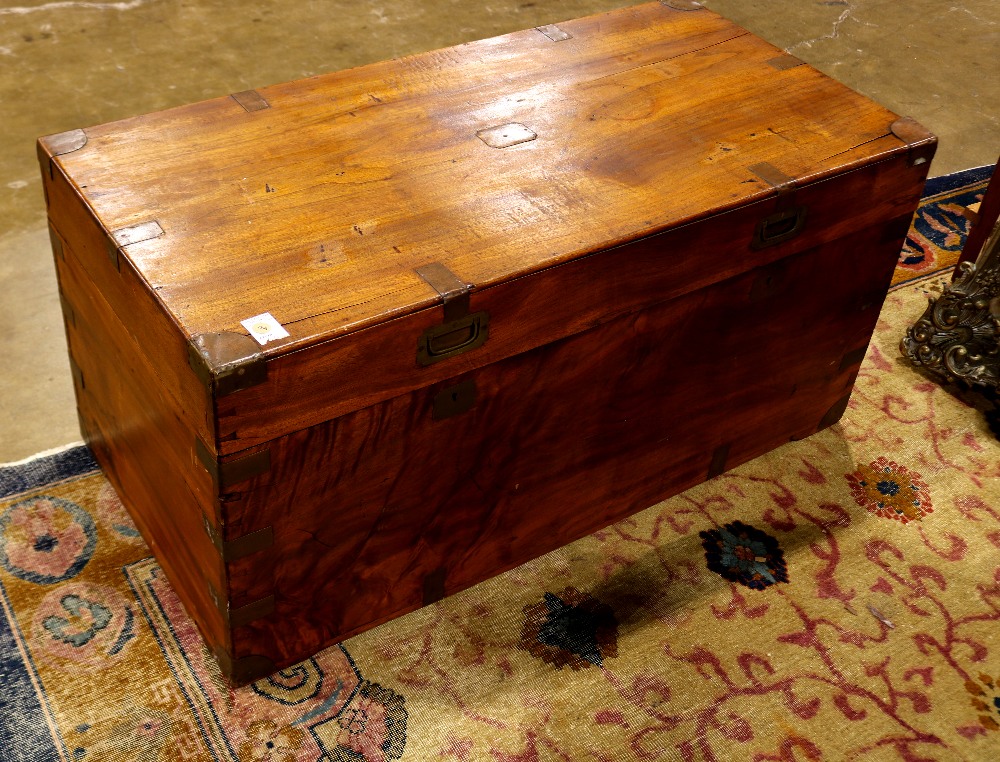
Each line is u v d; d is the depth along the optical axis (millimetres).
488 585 1854
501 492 1726
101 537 1880
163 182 1580
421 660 1723
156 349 1432
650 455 1903
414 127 1764
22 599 1761
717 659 1759
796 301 1877
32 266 2486
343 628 1704
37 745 1559
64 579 1802
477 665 1722
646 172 1703
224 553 1452
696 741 1639
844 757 1633
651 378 1772
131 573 1826
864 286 1972
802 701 1706
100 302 1602
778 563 1928
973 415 2266
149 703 1631
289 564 1542
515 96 1878
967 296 2205
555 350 1599
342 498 1522
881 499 2066
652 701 1689
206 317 1352
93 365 1767
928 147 1836
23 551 1837
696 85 1954
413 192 1613
